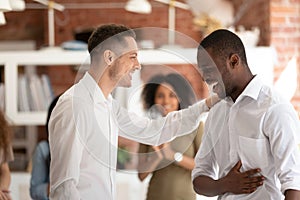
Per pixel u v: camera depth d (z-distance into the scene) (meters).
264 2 6.04
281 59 5.91
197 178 3.11
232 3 6.19
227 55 2.94
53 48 5.80
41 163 4.84
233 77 2.96
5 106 5.81
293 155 2.84
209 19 6.07
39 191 4.80
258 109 2.90
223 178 2.98
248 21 6.22
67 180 2.95
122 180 5.20
